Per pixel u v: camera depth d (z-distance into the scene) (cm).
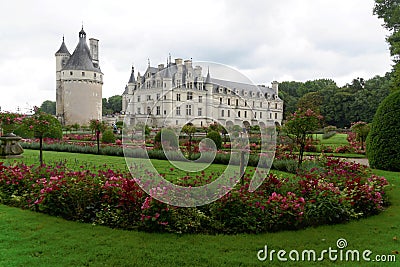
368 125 1769
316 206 479
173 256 363
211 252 374
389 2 2503
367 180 641
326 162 809
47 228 447
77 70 5231
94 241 403
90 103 5347
